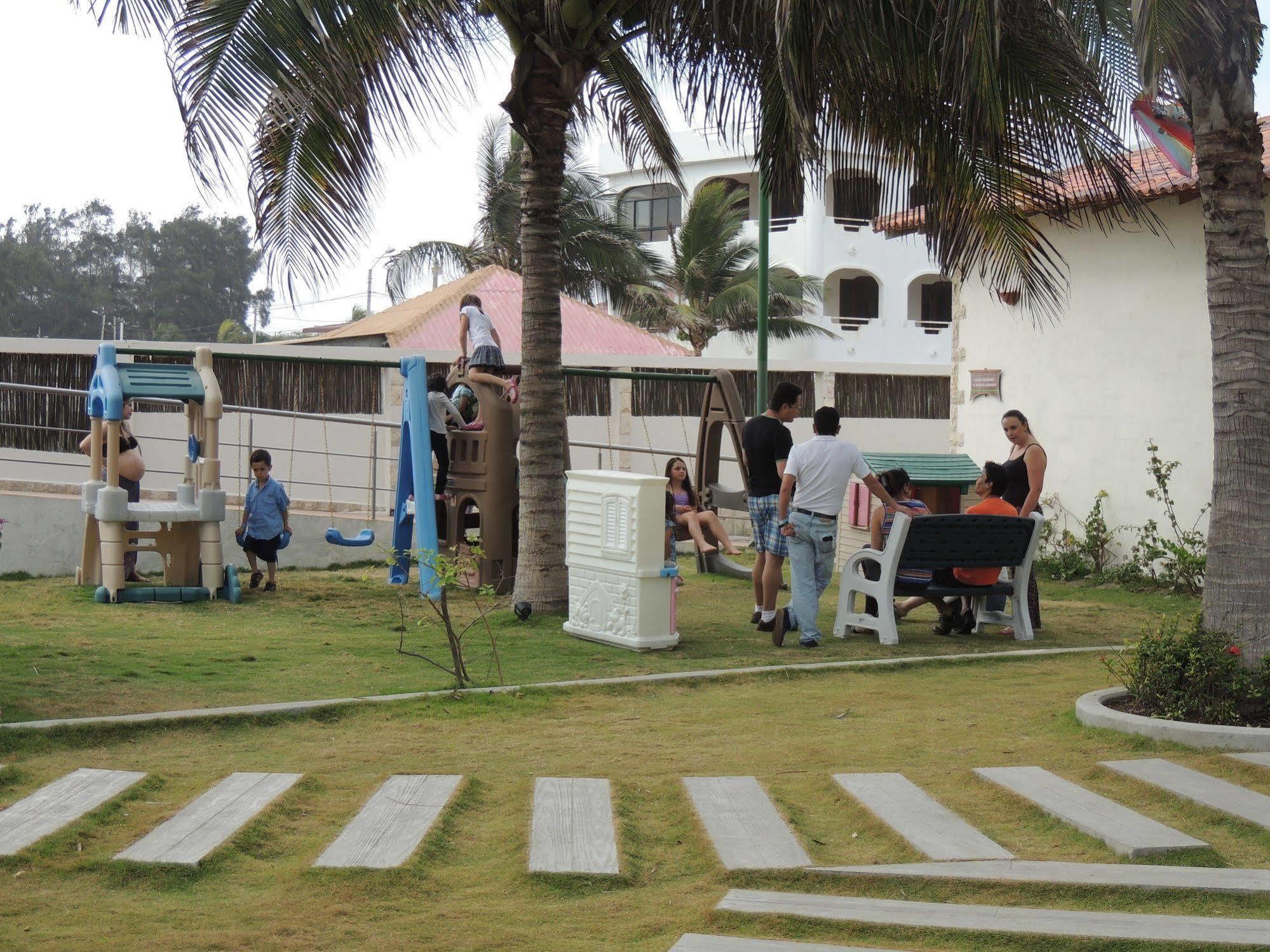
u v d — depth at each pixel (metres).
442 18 9.43
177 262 64.75
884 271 44.84
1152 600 13.07
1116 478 15.07
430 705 7.05
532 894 4.23
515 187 37.53
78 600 11.46
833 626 10.77
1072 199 11.52
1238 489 6.59
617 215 39.59
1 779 5.28
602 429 23.44
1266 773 5.45
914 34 9.00
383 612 11.12
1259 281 6.64
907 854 4.55
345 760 5.88
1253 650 6.45
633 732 6.52
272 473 20.45
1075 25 9.59
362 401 20.75
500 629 10.12
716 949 3.70
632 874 4.38
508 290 32.00
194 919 3.96
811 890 4.26
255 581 12.56
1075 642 9.83
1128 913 3.97
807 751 6.07
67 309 62.09
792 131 9.80
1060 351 15.77
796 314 41.56
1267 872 4.25
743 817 4.91
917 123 10.24
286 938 3.82
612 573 9.36
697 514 14.62
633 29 10.75
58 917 3.95
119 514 11.28
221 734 6.36
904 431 28.09
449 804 5.07
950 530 9.61
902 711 7.07
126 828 4.75
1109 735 6.25
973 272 16.98
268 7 8.56
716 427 14.67
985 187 10.66
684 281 41.25
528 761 5.88
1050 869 4.30
